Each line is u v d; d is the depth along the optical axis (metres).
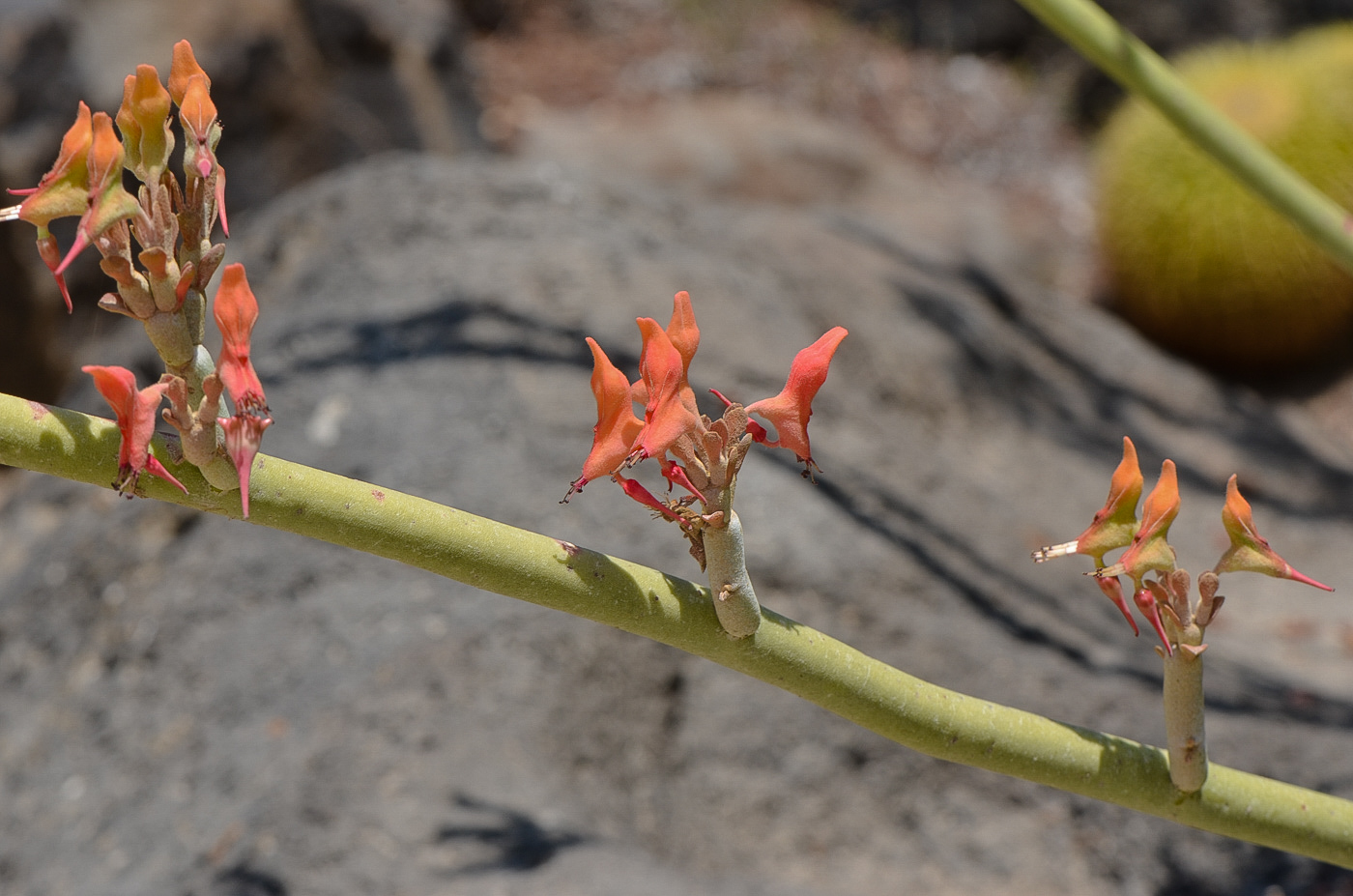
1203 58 3.82
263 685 1.34
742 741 1.37
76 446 0.56
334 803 1.14
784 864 1.29
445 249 2.02
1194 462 2.51
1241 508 0.60
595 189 2.37
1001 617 1.63
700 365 1.87
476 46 4.51
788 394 0.58
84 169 0.55
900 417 2.13
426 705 1.26
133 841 1.21
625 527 1.52
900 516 1.76
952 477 1.99
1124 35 1.04
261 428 0.56
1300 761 1.40
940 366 2.32
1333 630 1.99
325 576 1.47
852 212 3.70
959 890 1.29
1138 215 3.41
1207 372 3.53
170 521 1.61
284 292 2.05
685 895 1.02
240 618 1.44
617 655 1.38
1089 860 1.32
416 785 1.16
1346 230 1.08
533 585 0.58
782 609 1.51
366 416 1.69
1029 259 3.98
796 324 2.16
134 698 1.40
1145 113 3.50
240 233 2.33
